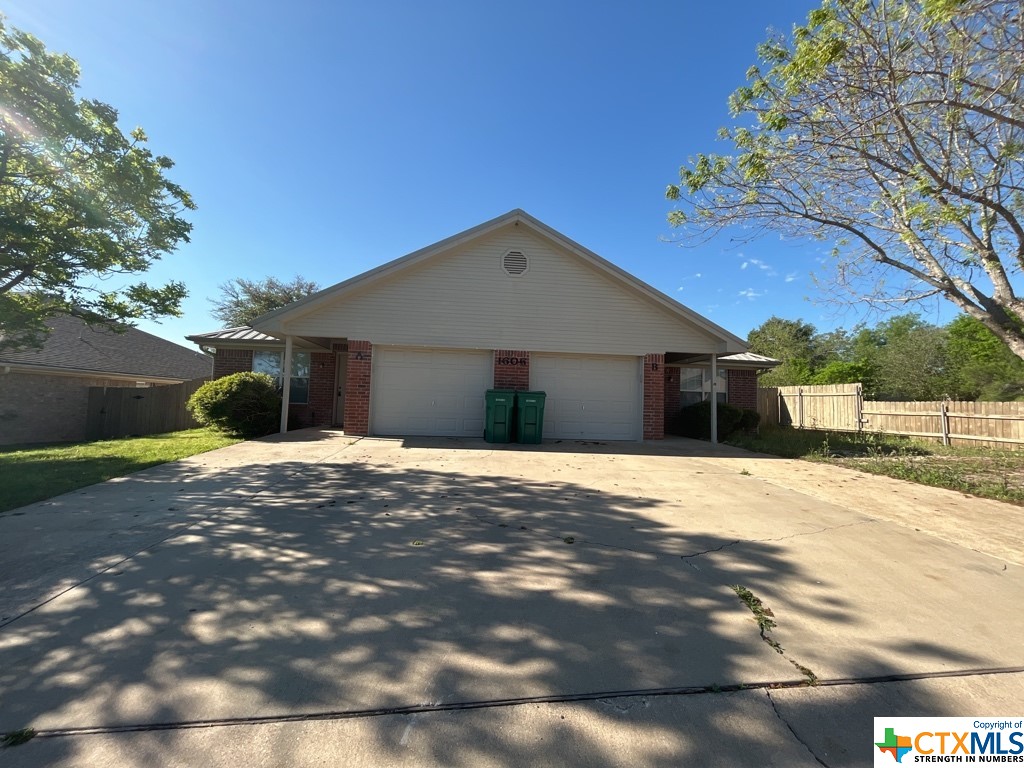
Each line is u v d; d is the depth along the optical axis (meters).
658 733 2.25
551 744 2.17
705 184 8.67
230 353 16.08
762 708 2.44
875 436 15.10
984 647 2.99
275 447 10.25
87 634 2.96
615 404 12.87
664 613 3.34
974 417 13.15
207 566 3.96
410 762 2.06
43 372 17.12
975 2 5.28
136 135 9.85
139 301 10.45
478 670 2.68
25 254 9.05
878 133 6.55
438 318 12.30
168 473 7.49
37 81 8.38
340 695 2.45
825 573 4.04
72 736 2.16
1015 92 6.09
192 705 2.36
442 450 10.13
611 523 5.30
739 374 17.84
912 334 28.31
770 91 7.36
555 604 3.44
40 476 7.14
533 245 12.59
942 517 5.67
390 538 4.69
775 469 8.75
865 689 2.59
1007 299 8.55
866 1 5.78
